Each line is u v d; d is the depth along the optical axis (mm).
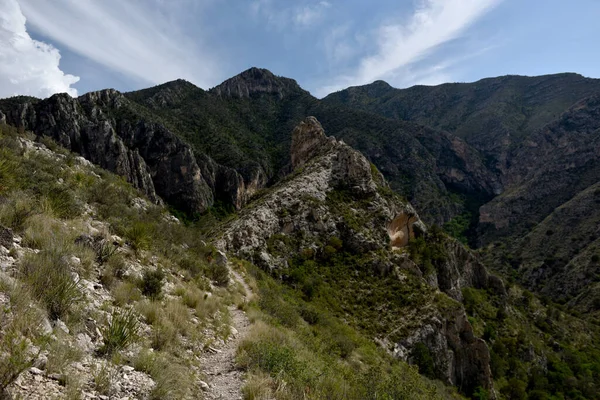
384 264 41281
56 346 4512
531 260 133125
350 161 57094
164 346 7023
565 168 178250
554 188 173625
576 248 122438
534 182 183875
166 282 11586
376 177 60969
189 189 122875
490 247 159250
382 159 186000
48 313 5230
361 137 189625
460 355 35125
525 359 54594
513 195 183625
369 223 49062
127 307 7738
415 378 21141
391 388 10867
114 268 9172
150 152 124250
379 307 35656
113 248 10195
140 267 11055
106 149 107000
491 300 66750
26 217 8102
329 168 57094
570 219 137500
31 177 11266
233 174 138750
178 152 125750
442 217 179375
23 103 104438
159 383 5238
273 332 11711
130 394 4711
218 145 157625
